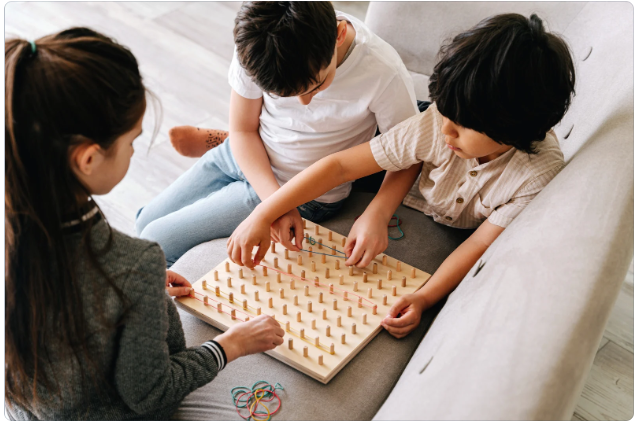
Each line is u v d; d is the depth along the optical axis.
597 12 1.16
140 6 2.45
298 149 1.11
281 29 0.83
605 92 0.98
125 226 1.56
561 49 0.79
